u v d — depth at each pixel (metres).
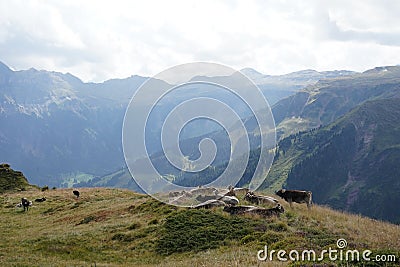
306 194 26.28
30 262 18.42
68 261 19.09
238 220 22.64
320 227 21.02
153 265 18.19
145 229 24.06
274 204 25.56
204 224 22.64
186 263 17.05
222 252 18.52
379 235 19.67
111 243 22.81
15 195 54.94
